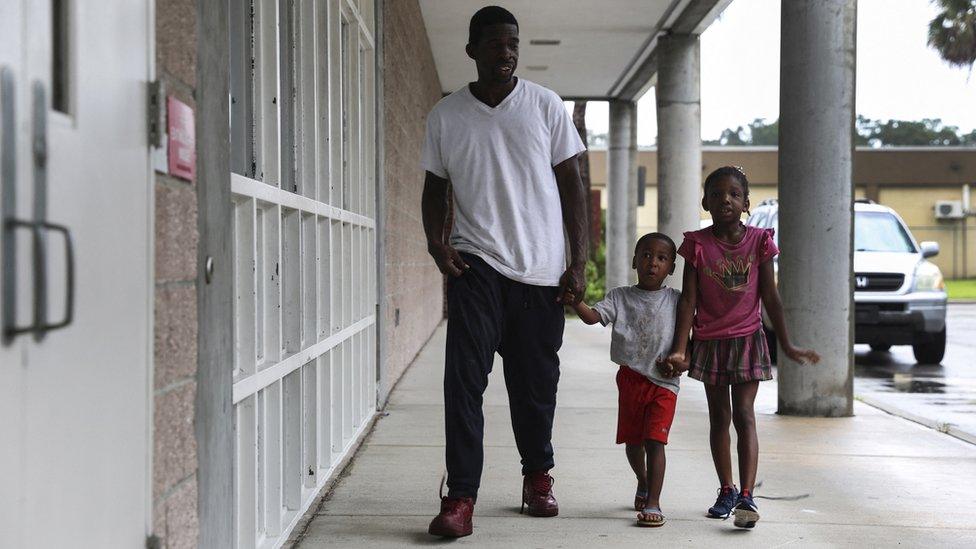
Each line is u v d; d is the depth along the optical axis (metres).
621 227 18.94
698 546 3.65
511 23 3.75
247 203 3.04
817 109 6.75
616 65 15.78
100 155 1.82
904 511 4.22
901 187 42.22
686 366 3.84
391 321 7.71
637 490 4.27
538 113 3.85
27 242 1.53
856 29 6.80
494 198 3.83
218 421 2.59
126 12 1.95
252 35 3.37
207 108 2.48
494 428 6.21
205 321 2.46
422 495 4.36
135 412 2.00
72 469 1.70
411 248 10.04
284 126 4.05
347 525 3.86
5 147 1.46
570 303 3.90
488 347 3.78
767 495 4.48
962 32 26.84
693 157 13.36
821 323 6.80
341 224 4.97
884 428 6.38
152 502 2.10
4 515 1.46
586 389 8.18
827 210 6.76
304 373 4.09
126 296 1.94
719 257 3.91
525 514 4.07
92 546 1.79
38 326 1.56
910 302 10.91
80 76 1.74
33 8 1.56
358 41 5.81
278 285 3.42
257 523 3.29
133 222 1.98
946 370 10.91
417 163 11.05
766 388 8.48
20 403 1.51
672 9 12.06
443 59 15.26
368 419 6.19
